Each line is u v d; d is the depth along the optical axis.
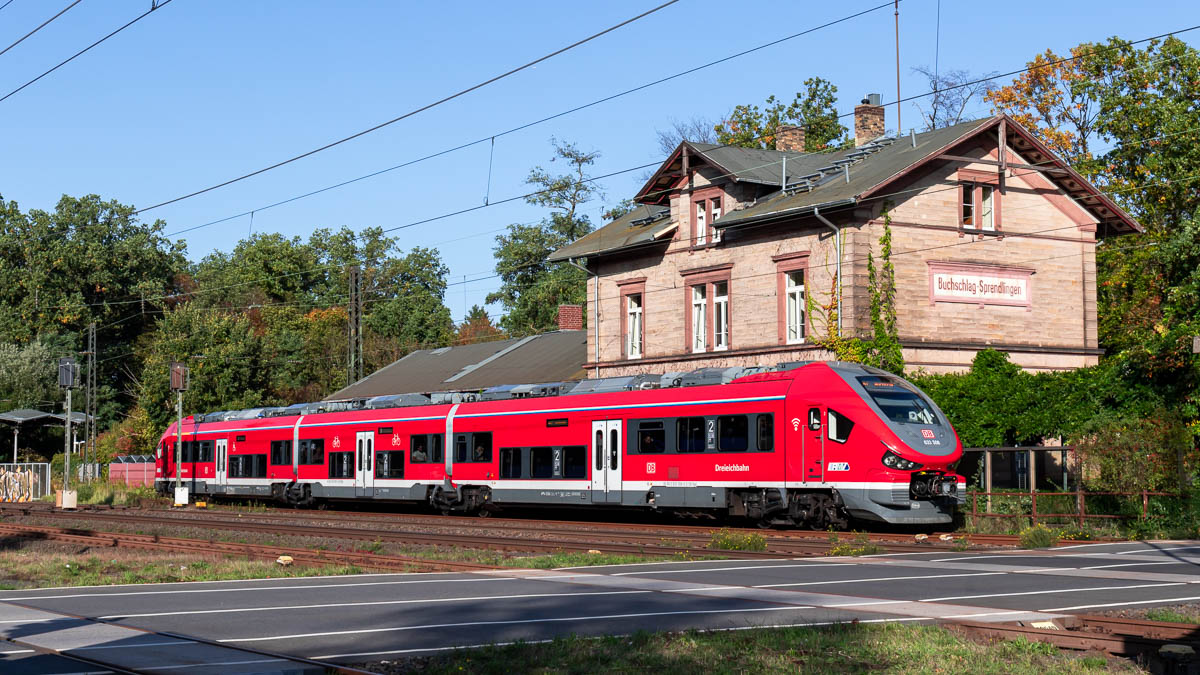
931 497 27.06
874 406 27.42
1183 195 45.44
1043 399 34.44
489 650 11.12
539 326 80.12
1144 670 10.50
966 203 38.28
